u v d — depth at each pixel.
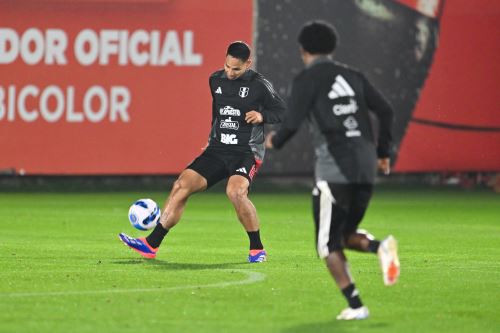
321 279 37.09
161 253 45.72
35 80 81.19
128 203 75.56
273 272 39.03
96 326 27.50
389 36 83.56
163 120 82.44
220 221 63.22
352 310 28.73
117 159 82.19
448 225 62.06
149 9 81.75
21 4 80.75
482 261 44.00
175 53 82.12
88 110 81.81
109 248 47.59
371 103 29.06
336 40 29.16
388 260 27.52
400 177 91.25
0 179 88.12
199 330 27.14
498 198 82.62
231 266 40.94
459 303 32.25
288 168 83.88
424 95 84.12
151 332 26.83
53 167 81.69
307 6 82.56
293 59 82.56
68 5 81.19
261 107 42.16
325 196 28.50
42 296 32.44
